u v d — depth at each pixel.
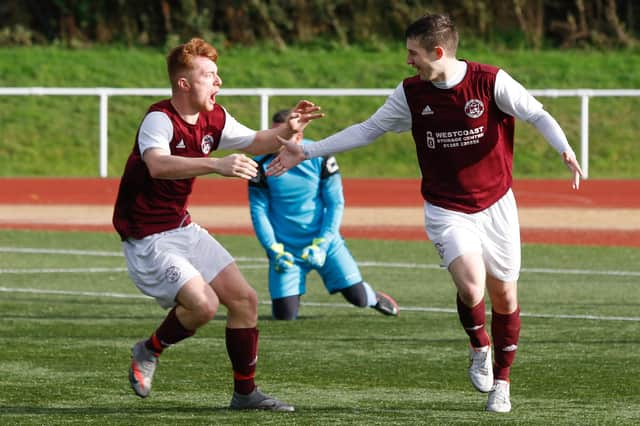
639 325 24.69
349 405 17.09
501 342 16.81
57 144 74.38
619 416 16.23
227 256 16.50
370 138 17.09
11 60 85.62
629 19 98.25
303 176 25.55
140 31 95.06
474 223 16.67
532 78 85.25
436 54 16.22
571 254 37.53
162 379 19.23
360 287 25.56
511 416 16.25
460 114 16.39
